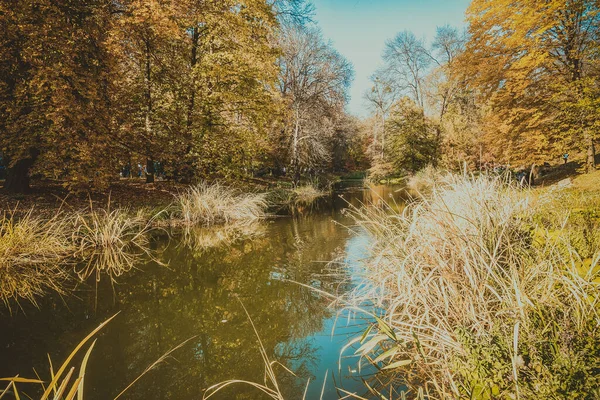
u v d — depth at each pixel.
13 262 4.83
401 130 25.52
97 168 8.02
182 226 8.24
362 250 5.42
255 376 2.42
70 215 7.32
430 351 2.23
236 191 11.84
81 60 7.97
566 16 9.12
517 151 10.02
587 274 2.01
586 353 1.52
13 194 8.66
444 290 2.40
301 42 18.69
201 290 4.16
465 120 21.81
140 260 5.46
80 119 7.46
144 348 2.80
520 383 1.53
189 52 12.24
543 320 1.84
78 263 5.21
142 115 10.60
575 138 8.88
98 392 2.20
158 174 15.13
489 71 10.34
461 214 3.39
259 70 12.16
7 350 2.72
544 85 9.88
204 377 2.39
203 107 12.13
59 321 3.28
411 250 2.86
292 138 19.03
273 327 3.17
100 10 8.44
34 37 7.08
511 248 2.70
